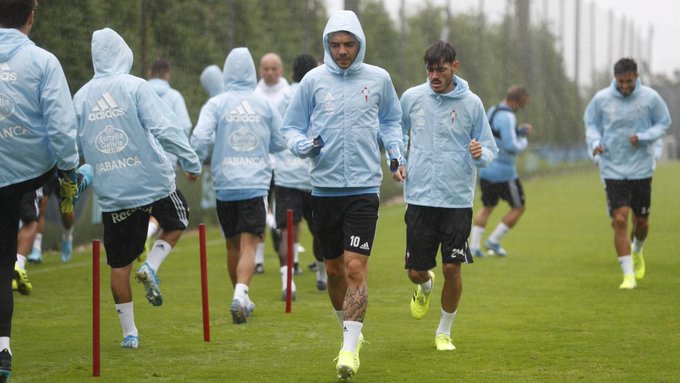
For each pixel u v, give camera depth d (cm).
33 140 890
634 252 1638
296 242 1734
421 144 1055
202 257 1090
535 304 1378
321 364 977
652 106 1551
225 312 1317
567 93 5950
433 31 4338
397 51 3822
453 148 1046
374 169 968
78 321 1243
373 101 977
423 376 923
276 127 1305
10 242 884
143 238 1055
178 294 1484
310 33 3212
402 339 1118
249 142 1286
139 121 1030
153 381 900
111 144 1026
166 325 1208
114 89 1028
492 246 1992
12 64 879
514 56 5166
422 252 1062
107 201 1032
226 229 1308
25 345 1078
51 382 895
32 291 1506
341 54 965
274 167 1568
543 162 5366
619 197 1557
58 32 1988
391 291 1528
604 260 1911
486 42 4847
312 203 984
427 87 1065
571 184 4547
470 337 1123
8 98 876
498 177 1966
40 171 903
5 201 886
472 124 1049
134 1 2248
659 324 1209
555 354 1024
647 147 1562
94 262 919
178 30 2484
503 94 4991
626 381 900
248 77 1305
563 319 1249
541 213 2988
